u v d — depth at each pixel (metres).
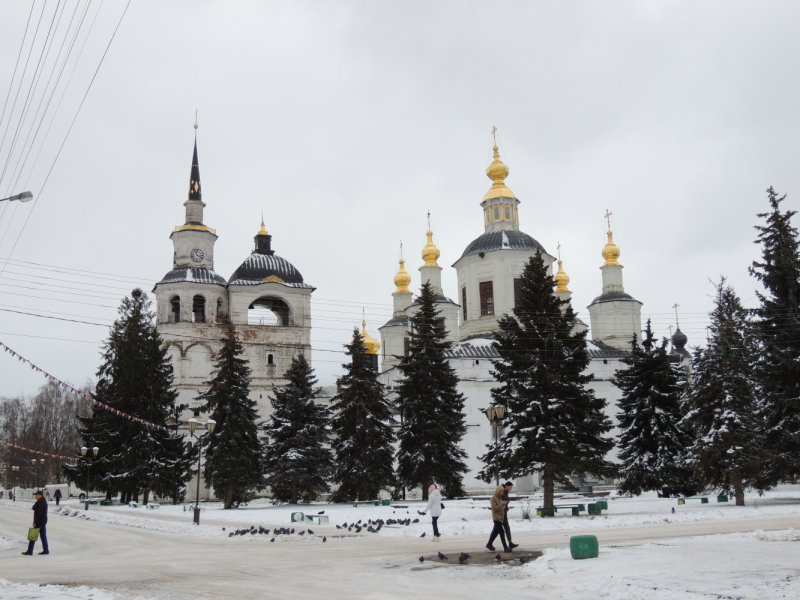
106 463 54.91
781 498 44.72
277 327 77.81
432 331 53.75
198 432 70.81
